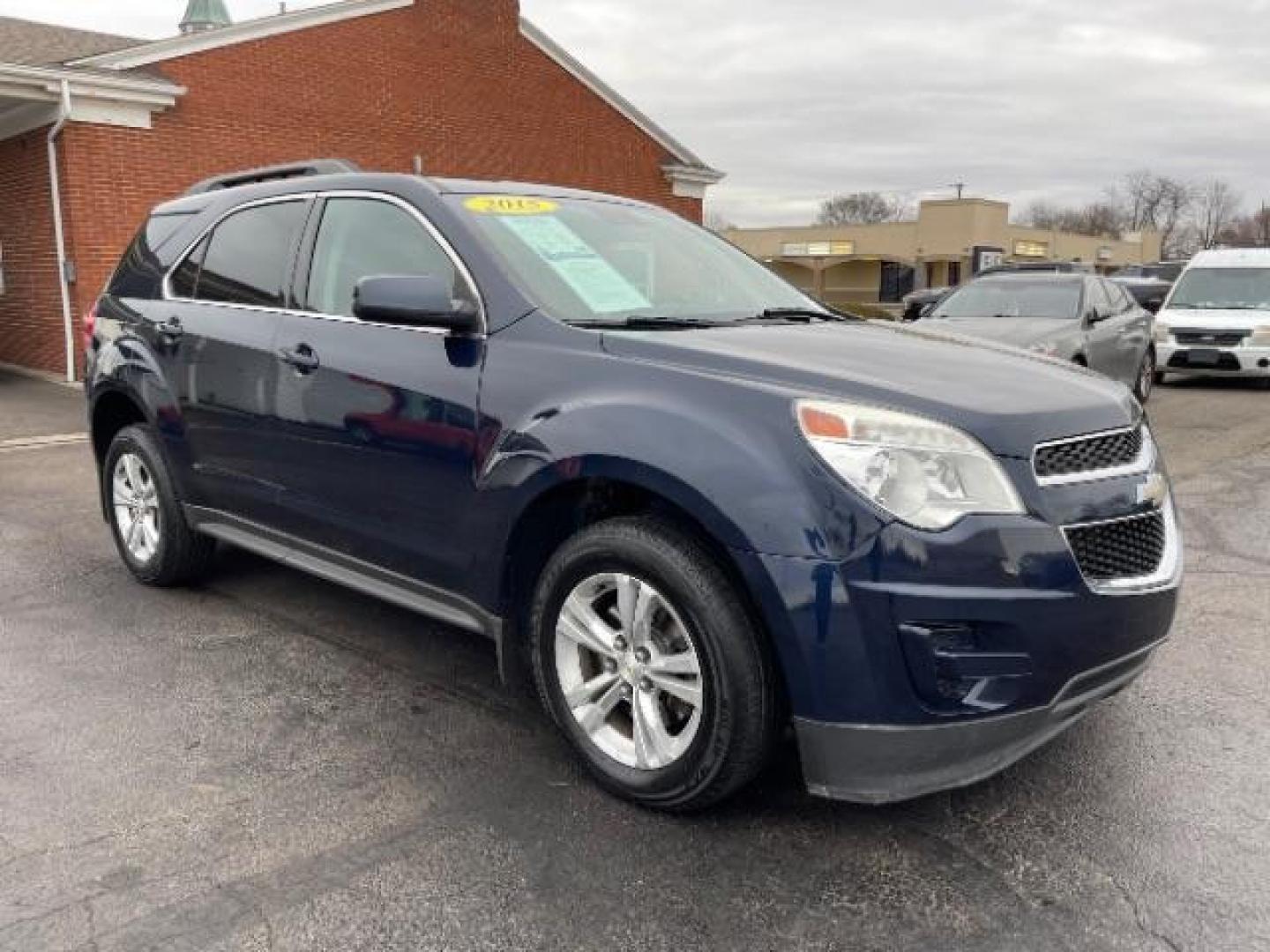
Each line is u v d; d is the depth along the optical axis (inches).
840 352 126.0
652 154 785.6
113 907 101.3
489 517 128.9
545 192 161.2
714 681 110.0
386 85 614.9
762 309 159.0
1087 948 96.6
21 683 154.2
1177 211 4212.6
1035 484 106.6
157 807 120.0
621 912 101.7
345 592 196.9
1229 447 361.4
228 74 538.6
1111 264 2704.2
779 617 104.3
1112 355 412.5
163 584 197.0
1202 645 171.8
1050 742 136.7
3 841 112.4
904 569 101.7
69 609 187.0
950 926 99.9
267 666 161.8
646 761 118.3
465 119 660.7
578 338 127.1
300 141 575.5
